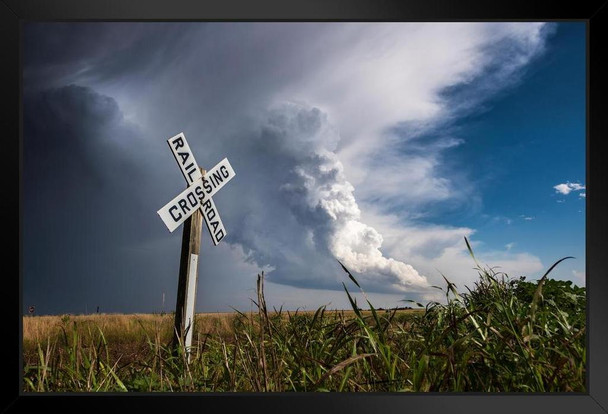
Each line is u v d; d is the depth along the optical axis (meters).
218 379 2.56
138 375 2.66
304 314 2.80
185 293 4.10
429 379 2.07
